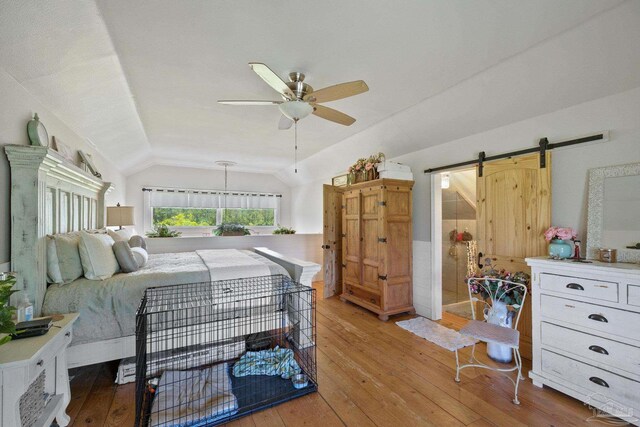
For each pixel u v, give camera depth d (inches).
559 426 68.7
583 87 85.6
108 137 141.6
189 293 93.4
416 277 150.2
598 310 72.8
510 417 72.2
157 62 87.2
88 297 82.0
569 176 93.8
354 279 164.2
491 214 115.6
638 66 74.7
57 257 82.7
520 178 106.3
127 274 94.8
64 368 68.9
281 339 109.7
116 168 198.2
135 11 65.1
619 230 81.7
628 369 67.6
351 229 166.4
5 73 69.8
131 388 84.9
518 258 106.5
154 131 158.2
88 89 93.9
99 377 90.8
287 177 292.2
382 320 139.4
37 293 75.3
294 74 92.2
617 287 69.6
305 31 72.9
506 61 87.0
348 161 199.6
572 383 77.4
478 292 109.4
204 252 155.5
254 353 98.4
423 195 147.5
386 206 142.5
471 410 74.9
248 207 293.3
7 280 54.2
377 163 150.9
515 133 108.8
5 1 56.1
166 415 69.2
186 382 82.2
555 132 97.2
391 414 73.5
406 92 107.9
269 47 79.6
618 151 83.0
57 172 89.0
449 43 78.0
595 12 66.0
